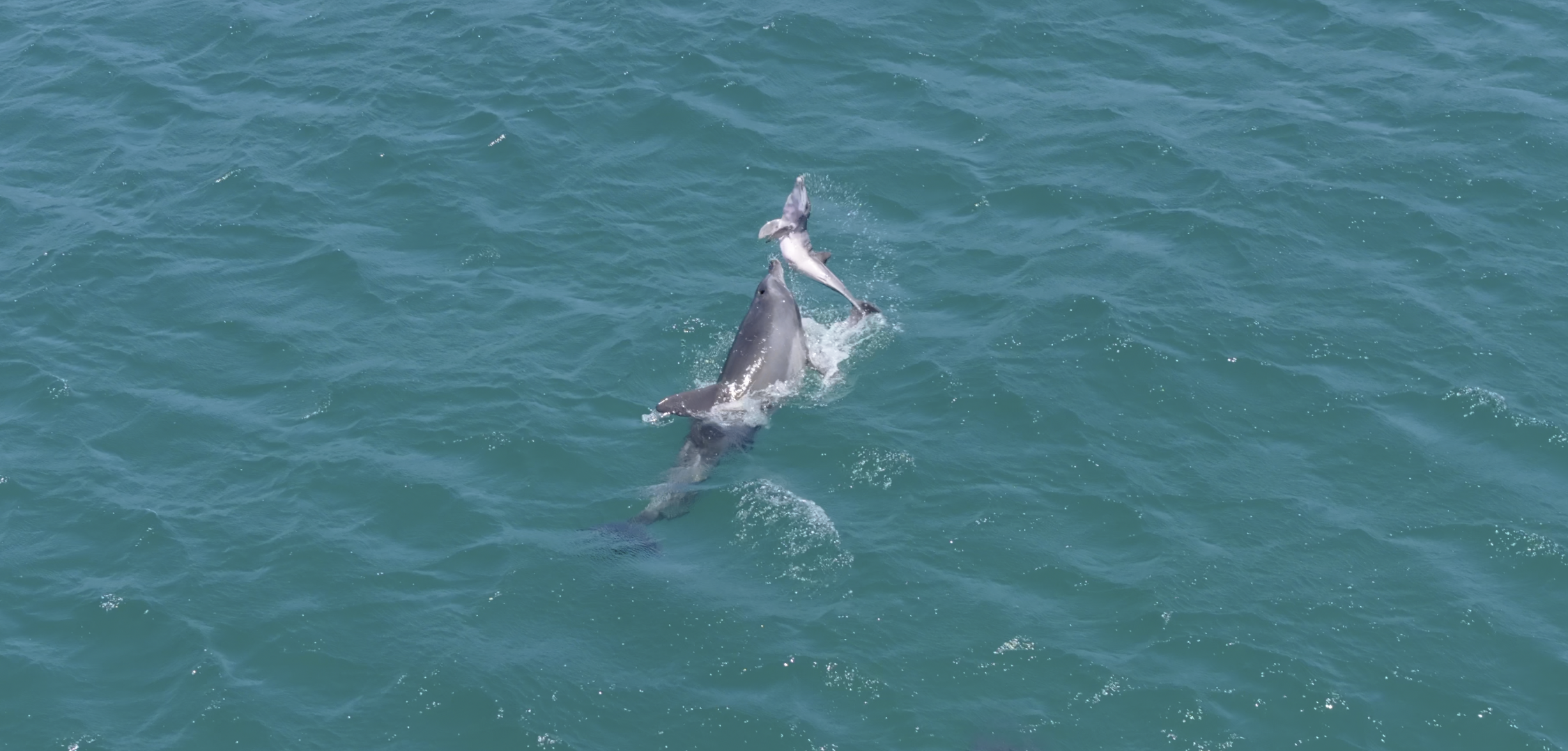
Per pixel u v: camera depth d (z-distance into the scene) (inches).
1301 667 905.5
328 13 1704.0
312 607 967.0
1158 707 885.2
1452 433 1094.4
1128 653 922.1
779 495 1048.2
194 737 878.4
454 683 908.0
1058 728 874.8
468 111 1507.1
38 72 1610.5
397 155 1441.9
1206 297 1234.6
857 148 1446.9
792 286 1261.1
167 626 952.3
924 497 1044.5
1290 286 1248.8
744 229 1343.5
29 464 1088.8
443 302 1256.8
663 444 1103.6
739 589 978.1
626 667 921.5
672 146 1454.2
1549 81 1525.6
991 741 866.8
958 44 1609.3
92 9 1734.7
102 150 1477.6
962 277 1270.9
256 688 910.4
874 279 1269.7
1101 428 1103.0
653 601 968.3
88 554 1012.5
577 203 1375.5
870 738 871.7
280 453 1101.1
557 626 952.3
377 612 962.7
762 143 1454.2
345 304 1259.2
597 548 1011.3
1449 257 1278.3
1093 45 1612.9
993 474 1063.0
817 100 1524.4
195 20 1694.1
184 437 1118.4
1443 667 908.6
